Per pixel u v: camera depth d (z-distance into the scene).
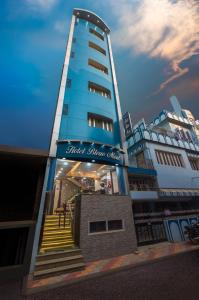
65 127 11.45
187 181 15.69
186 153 18.19
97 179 14.84
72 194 14.11
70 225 9.48
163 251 8.91
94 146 11.16
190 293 4.44
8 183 8.71
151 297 4.44
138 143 16.58
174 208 14.51
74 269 6.48
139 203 12.96
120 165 12.03
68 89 13.38
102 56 18.39
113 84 16.88
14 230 7.41
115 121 14.34
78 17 20.75
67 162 10.92
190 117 25.05
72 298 4.58
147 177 14.21
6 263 6.50
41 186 8.91
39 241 7.27
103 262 7.49
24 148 8.17
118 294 4.70
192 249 8.91
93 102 13.80
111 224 9.13
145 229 11.23
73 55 15.95
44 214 8.02
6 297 4.77
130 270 6.50
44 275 5.93
